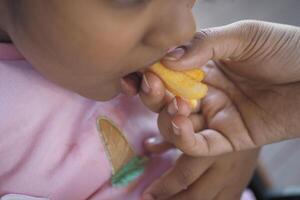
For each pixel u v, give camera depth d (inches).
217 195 19.7
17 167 15.9
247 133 18.1
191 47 16.3
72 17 13.1
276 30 17.3
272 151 32.9
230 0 36.0
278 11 37.0
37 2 13.1
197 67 16.5
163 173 19.3
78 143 16.8
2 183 15.8
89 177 17.2
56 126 16.4
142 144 18.8
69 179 16.7
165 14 13.4
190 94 16.1
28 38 13.9
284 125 18.0
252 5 36.6
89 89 15.2
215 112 18.4
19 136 15.8
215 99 18.5
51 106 16.3
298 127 17.9
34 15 13.3
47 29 13.4
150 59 14.4
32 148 16.0
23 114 15.8
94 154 17.2
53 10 13.0
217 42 16.8
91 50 13.6
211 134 17.9
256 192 22.5
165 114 17.0
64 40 13.5
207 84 18.7
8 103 15.6
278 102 18.0
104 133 17.4
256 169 22.8
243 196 21.3
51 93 16.3
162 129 17.4
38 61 14.4
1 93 15.6
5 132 15.6
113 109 17.9
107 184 17.7
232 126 18.1
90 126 17.1
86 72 14.3
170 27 13.5
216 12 34.4
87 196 17.4
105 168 17.5
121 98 18.2
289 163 32.4
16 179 15.9
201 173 19.0
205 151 17.7
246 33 17.1
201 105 18.6
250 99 18.3
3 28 14.7
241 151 18.9
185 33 13.6
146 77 16.1
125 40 13.4
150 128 19.1
